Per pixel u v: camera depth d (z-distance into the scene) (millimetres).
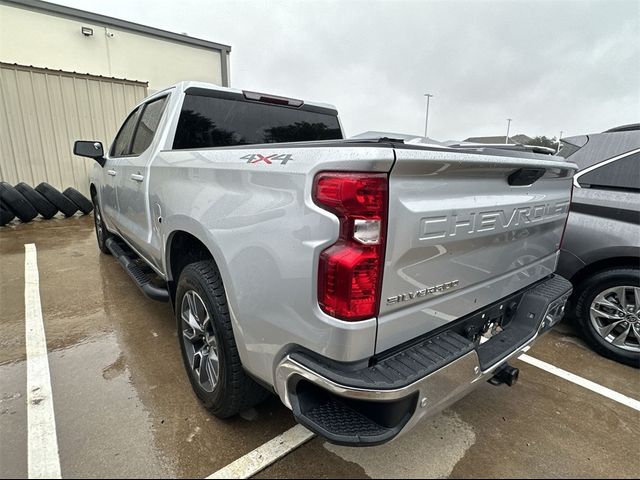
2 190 6938
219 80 13008
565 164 2018
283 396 1411
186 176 2047
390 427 1272
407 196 1246
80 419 1982
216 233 1684
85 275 4281
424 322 1454
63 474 1646
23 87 7582
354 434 1252
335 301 1213
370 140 1335
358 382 1203
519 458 1842
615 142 2949
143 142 2977
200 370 2045
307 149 1330
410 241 1272
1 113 7453
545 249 2178
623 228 2717
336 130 3482
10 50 9539
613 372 2637
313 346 1286
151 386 2281
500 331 1961
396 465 1769
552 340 3094
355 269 1184
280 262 1354
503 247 1781
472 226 1497
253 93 2889
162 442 1844
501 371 1775
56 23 10000
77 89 8133
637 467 1812
